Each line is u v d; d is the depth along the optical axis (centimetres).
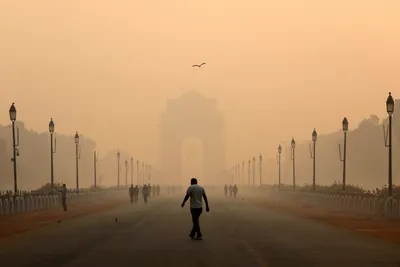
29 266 3509
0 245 4753
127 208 12006
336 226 6838
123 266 3494
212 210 11200
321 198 12306
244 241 5022
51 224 7244
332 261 3691
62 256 4000
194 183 5331
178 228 6569
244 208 12106
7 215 8906
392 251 4244
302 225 7012
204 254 4084
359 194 9806
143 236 5544
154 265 3534
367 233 5838
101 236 5550
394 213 7819
